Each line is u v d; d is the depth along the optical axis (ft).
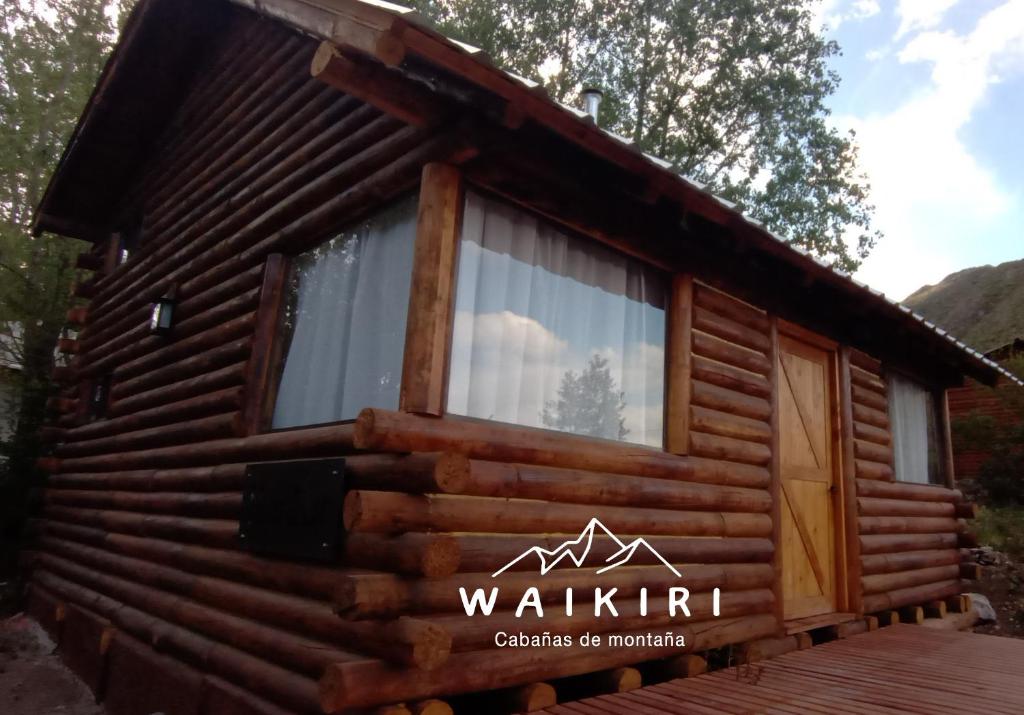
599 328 15.26
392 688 9.97
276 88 20.34
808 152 72.38
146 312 24.36
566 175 13.33
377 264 14.19
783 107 71.15
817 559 21.29
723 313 18.25
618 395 15.46
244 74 22.71
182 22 24.36
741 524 17.22
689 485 15.99
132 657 17.51
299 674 11.80
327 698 9.68
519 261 13.82
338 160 15.74
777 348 20.01
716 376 17.47
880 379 26.32
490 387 12.91
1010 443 56.80
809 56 72.23
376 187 13.85
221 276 19.61
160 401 20.95
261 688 12.26
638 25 70.64
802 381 21.86
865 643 19.34
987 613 29.22
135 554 20.10
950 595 28.02
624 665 13.79
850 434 22.91
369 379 13.53
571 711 11.71
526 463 12.62
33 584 28.55
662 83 72.23
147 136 28.84
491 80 10.32
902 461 27.27
